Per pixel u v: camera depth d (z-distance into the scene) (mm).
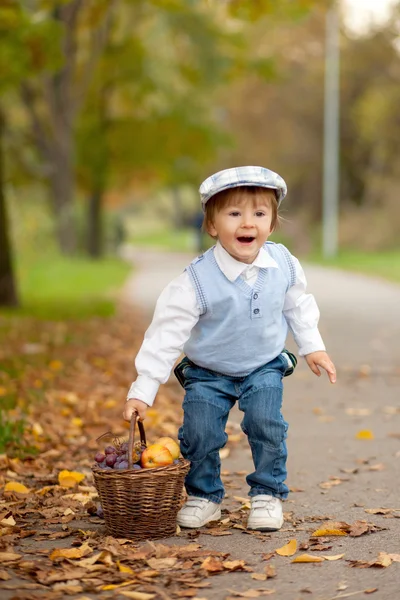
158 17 37625
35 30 20000
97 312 19625
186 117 40844
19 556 4727
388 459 7242
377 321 18000
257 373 5395
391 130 52594
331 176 48188
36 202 45906
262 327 5289
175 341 5250
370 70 55656
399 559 4707
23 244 36531
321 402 9789
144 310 20578
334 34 48250
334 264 40625
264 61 38531
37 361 12125
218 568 4578
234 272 5230
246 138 58438
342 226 52188
